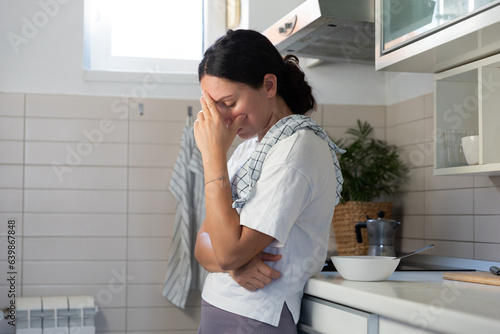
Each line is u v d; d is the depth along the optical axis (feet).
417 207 8.27
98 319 8.62
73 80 8.75
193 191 8.74
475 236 6.96
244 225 4.01
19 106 8.57
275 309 4.21
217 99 4.30
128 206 8.79
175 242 8.71
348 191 8.42
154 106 8.93
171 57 9.60
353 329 4.08
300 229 4.31
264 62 4.30
